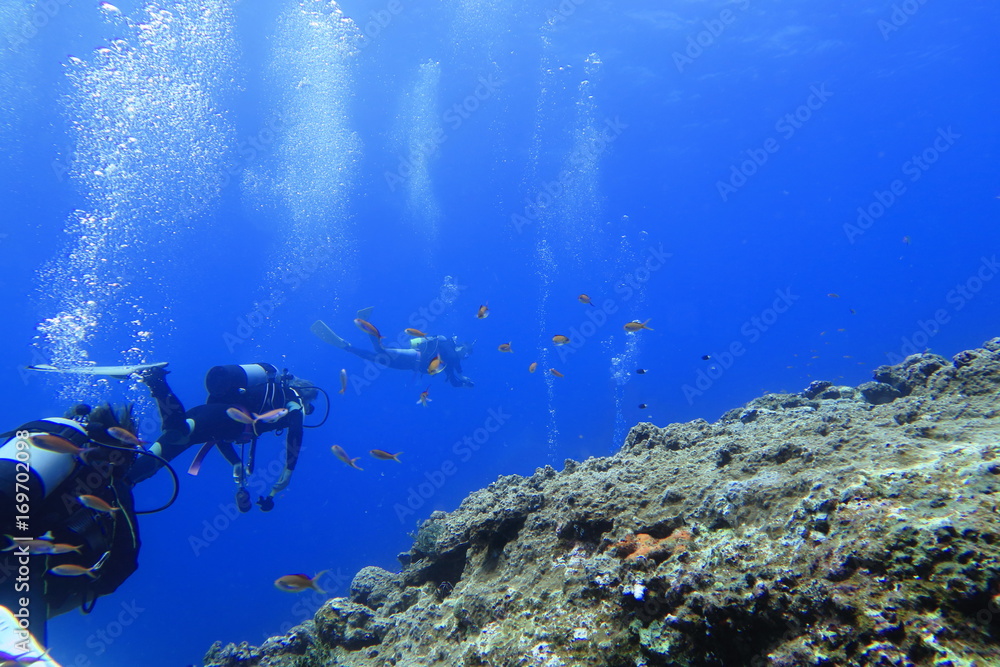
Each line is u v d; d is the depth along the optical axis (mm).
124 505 2836
